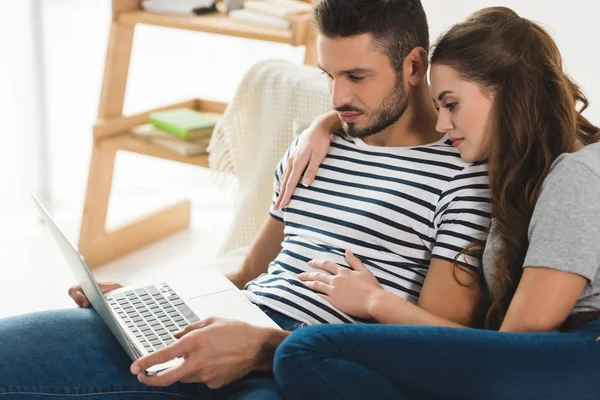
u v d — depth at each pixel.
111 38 2.51
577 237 1.18
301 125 1.87
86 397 1.32
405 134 1.51
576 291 1.19
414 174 1.46
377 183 1.48
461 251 1.36
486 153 1.35
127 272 2.63
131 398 1.34
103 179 2.61
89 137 3.03
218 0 2.55
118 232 2.71
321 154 1.56
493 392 1.13
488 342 1.15
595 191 1.19
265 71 2.09
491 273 1.33
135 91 3.06
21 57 2.86
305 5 2.34
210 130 2.51
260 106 2.10
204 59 3.04
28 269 2.63
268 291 1.48
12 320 1.40
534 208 1.27
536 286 1.19
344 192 1.51
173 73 3.06
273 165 2.06
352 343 1.14
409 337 1.15
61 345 1.37
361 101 1.45
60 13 2.87
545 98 1.30
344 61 1.42
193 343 1.25
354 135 1.50
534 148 1.31
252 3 2.38
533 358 1.13
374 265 1.45
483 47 1.28
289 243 1.55
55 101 2.95
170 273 2.63
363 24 1.40
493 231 1.33
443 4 2.27
